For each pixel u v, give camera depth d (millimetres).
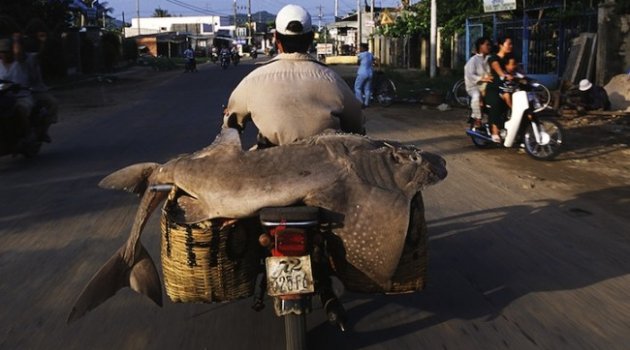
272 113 3928
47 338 4129
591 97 13930
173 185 3539
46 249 5805
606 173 8547
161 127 13828
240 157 3504
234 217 3373
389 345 3996
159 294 3914
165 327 4277
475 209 6883
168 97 22250
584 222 6379
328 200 3314
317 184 3348
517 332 4133
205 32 109938
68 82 29500
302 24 4109
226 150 3555
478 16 23781
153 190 3559
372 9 45750
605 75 16344
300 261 3242
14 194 7828
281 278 3254
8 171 9250
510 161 9477
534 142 9531
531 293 4727
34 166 9594
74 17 38875
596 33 17172
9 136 9648
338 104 4047
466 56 24609
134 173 3883
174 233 3434
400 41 37156
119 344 4047
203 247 3391
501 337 4070
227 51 46812
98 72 39031
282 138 3916
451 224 6379
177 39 84250
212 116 15641
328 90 4039
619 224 6301
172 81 32125
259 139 4008
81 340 4098
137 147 11125
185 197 3543
